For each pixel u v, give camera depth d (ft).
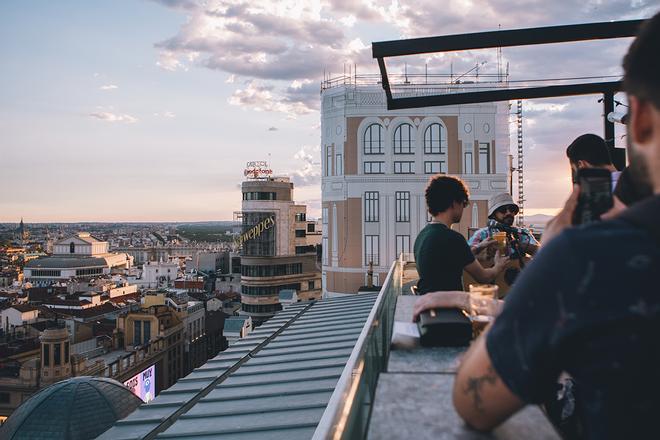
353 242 168.66
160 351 275.59
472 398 3.88
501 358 3.51
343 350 43.50
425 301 8.84
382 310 9.04
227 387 37.96
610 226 3.32
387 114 168.96
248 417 31.78
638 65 3.42
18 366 219.41
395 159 168.86
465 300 8.69
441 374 6.50
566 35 18.95
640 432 2.98
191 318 328.08
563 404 8.65
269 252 311.47
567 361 3.25
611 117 23.67
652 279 2.99
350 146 169.68
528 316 3.34
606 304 3.02
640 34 3.51
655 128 3.42
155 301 308.40
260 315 307.58
